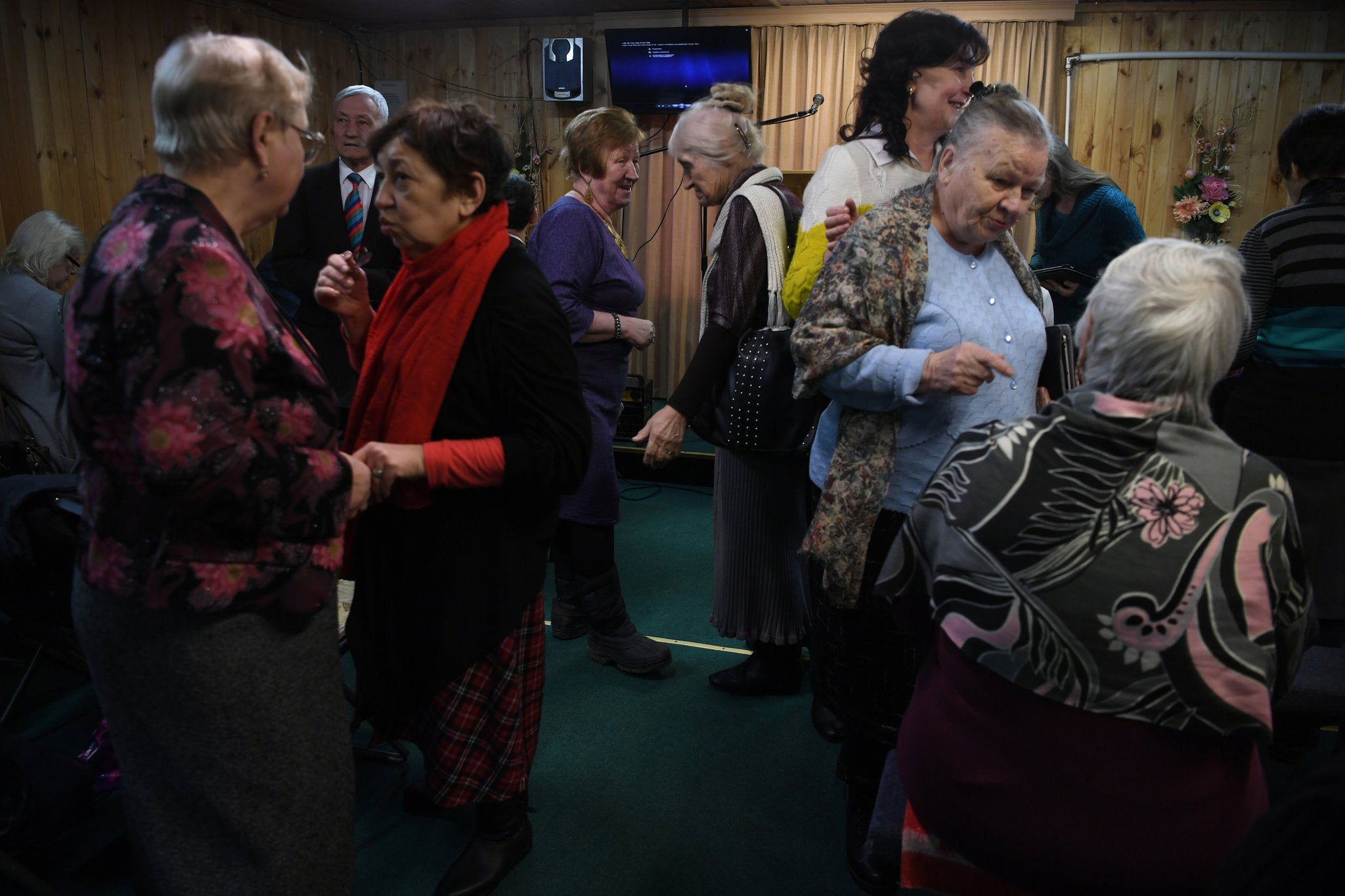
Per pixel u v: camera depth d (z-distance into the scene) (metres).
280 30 5.74
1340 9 5.12
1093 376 1.00
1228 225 5.45
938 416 1.45
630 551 3.66
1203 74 5.34
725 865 1.80
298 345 1.12
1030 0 5.32
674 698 2.45
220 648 1.07
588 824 1.92
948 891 1.18
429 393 1.40
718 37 5.64
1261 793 1.01
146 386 0.95
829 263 1.48
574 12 6.02
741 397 1.96
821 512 1.51
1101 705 0.95
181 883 1.15
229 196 1.09
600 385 2.50
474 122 1.34
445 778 1.58
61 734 2.22
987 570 0.99
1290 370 1.96
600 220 2.56
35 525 1.92
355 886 1.72
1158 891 0.97
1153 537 0.93
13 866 1.27
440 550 1.48
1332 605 2.00
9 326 2.78
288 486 1.05
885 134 1.77
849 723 1.66
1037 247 2.97
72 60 4.42
